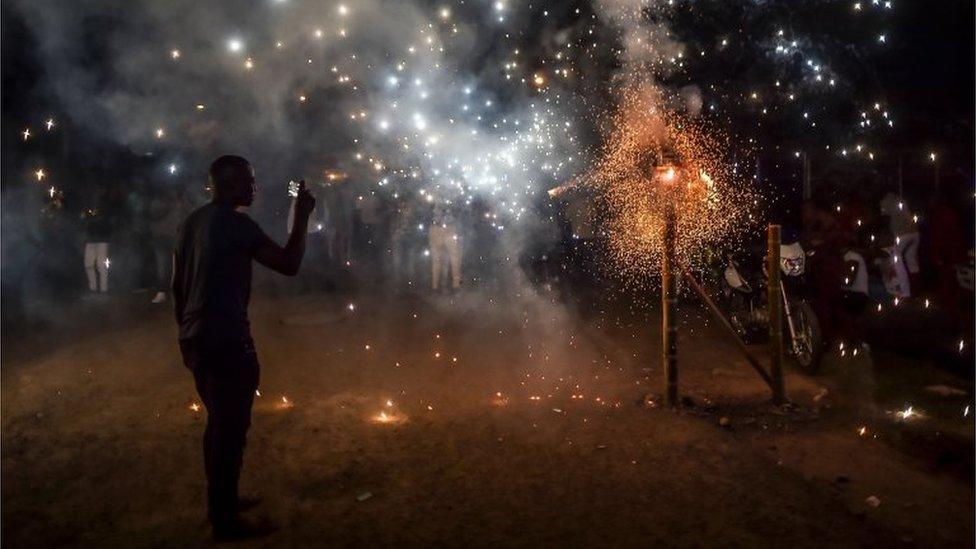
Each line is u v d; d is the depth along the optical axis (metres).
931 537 4.62
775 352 6.96
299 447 6.15
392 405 7.22
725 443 6.08
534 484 5.39
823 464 5.76
